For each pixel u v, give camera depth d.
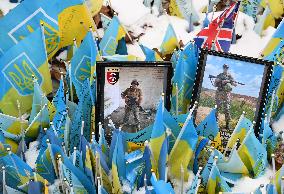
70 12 1.22
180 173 0.97
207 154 0.99
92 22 1.26
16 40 1.18
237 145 1.02
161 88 1.05
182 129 0.94
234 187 0.99
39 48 1.12
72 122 1.05
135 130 1.05
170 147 1.00
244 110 1.06
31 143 1.07
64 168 0.88
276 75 1.08
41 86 1.16
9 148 0.93
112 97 1.04
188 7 1.44
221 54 1.06
